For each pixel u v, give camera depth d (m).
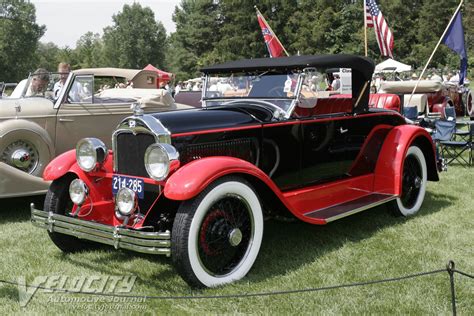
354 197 4.98
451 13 50.28
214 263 3.57
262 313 3.12
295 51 48.84
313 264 3.98
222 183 3.45
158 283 3.65
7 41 59.47
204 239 3.44
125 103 6.66
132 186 3.77
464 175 7.40
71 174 4.20
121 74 8.87
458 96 14.54
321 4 49.78
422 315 3.09
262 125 4.12
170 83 27.72
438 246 4.38
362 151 5.06
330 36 47.81
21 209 5.99
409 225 5.01
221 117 4.02
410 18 53.25
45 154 5.75
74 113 6.13
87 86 6.34
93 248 4.42
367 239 4.59
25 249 4.45
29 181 5.34
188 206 3.32
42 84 6.41
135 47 72.44
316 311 3.14
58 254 4.30
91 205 3.98
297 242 4.53
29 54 61.81
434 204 5.82
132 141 3.79
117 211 3.81
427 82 12.08
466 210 5.53
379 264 3.95
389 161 5.10
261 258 4.12
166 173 3.41
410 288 3.46
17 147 5.59
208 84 4.92
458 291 3.42
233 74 4.75
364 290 3.44
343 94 4.77
